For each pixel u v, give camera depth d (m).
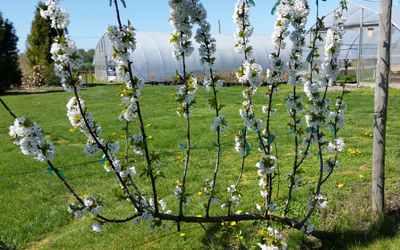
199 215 3.50
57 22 1.96
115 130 7.96
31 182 4.77
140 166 5.21
